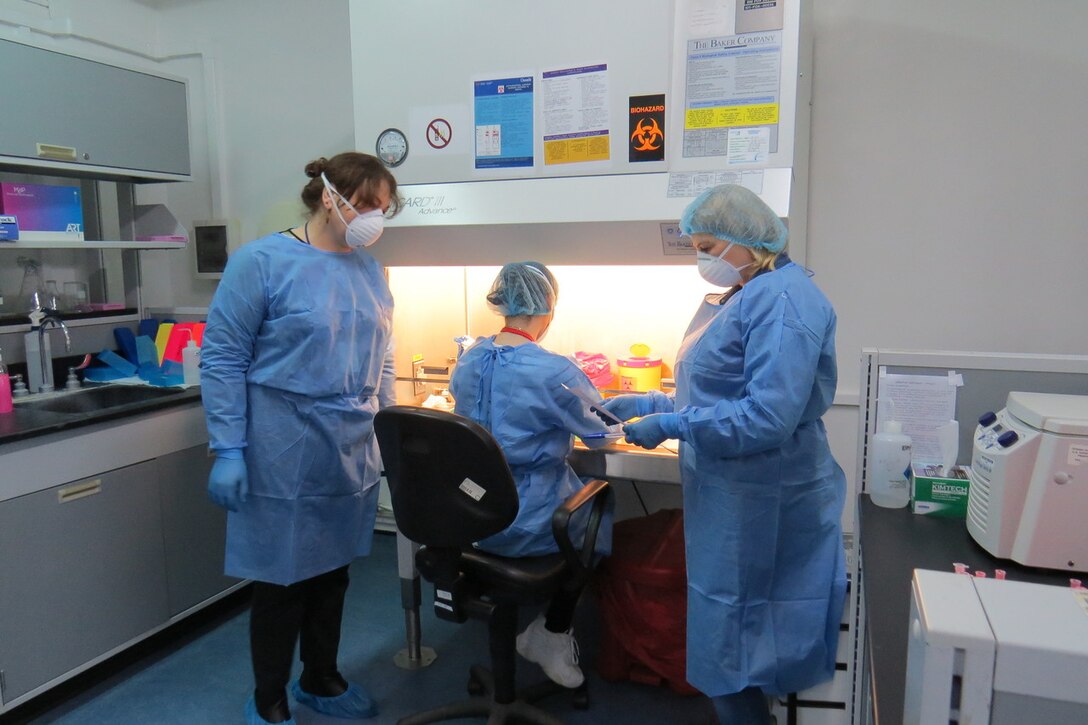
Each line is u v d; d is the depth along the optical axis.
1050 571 1.20
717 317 1.61
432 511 1.68
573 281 2.56
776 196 1.87
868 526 1.44
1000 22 2.19
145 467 2.25
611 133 1.99
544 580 1.75
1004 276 2.30
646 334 2.51
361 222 1.80
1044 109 2.19
